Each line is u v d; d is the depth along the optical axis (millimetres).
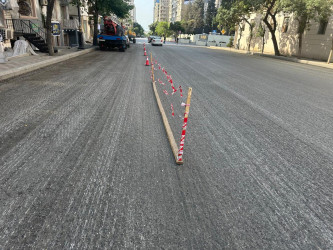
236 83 9648
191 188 2787
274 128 4852
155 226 2201
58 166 3092
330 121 5438
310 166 3438
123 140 3912
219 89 8320
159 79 9555
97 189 2676
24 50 14703
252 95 7637
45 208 2359
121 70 11508
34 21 19219
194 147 3830
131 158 3369
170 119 5039
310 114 5898
